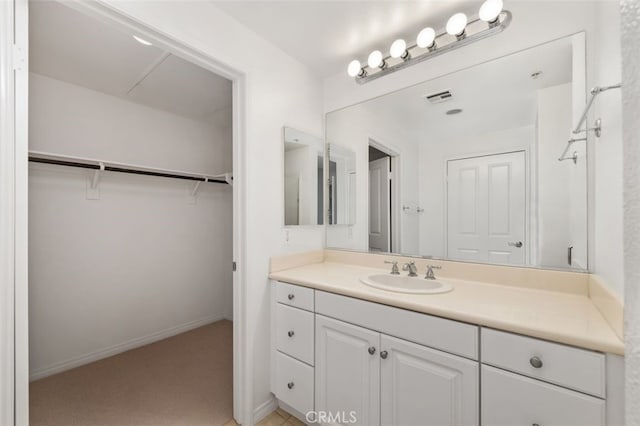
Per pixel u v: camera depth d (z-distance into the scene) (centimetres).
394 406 117
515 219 142
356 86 201
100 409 164
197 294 293
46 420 154
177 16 124
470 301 114
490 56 147
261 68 165
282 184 179
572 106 125
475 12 147
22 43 89
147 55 175
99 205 225
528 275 134
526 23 136
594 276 113
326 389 141
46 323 198
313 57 189
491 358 95
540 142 134
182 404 169
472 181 155
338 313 136
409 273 165
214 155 311
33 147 193
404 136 178
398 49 158
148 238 255
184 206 283
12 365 86
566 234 127
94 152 223
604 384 77
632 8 43
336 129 211
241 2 138
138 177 249
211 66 144
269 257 170
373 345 124
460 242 158
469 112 155
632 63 43
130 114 245
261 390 161
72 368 208
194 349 242
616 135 87
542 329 85
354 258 198
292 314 157
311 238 204
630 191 45
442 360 105
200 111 271
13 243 87
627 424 45
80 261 214
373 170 193
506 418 92
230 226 320
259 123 164
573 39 125
